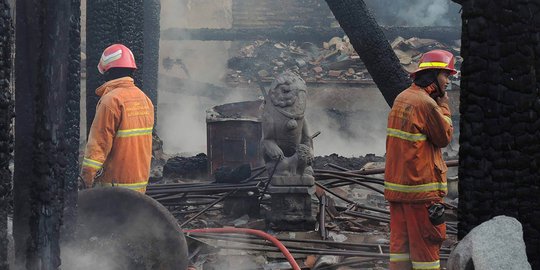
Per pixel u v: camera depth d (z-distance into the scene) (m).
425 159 8.01
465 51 6.20
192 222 12.41
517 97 6.06
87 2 15.64
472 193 6.21
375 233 11.90
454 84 28.61
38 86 6.90
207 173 16.62
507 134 6.09
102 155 8.89
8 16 6.08
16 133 6.99
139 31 16.69
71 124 8.11
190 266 9.49
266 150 11.73
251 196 12.71
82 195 7.57
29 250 7.02
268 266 9.90
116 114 8.91
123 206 7.56
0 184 6.12
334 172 13.91
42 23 6.85
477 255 5.60
